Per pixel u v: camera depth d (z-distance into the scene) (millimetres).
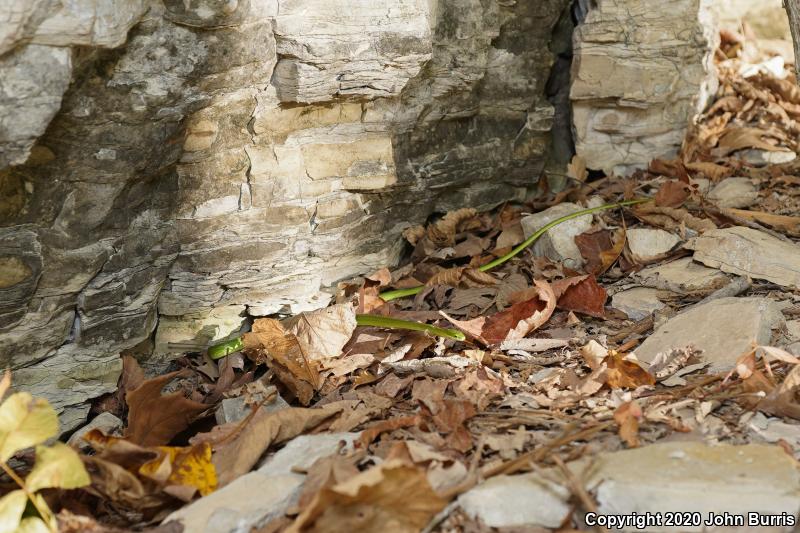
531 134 4172
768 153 4570
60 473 2123
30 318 2762
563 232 3756
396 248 3844
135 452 2330
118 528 2248
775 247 3434
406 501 1977
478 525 2082
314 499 1942
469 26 3652
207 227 3186
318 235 3471
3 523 2090
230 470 2414
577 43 4289
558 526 2090
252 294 3398
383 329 3266
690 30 4238
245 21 2867
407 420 2512
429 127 3750
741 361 2625
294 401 3023
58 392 2912
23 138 2363
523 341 3121
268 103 3150
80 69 2514
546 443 2428
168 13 2666
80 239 2789
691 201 3990
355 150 3479
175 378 3254
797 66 3562
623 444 2400
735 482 2094
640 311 3336
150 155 2838
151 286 3074
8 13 2207
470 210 3986
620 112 4371
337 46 3098
